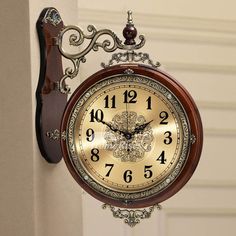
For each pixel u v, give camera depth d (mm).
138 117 1855
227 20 2701
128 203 1863
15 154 1875
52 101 2016
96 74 1853
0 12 1848
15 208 1886
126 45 1898
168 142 1854
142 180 1860
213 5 2688
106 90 1855
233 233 2756
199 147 1854
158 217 2699
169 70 2688
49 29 1979
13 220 1888
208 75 2721
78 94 1855
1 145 1872
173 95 1848
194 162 1853
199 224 2744
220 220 2758
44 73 1943
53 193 2092
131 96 1855
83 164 1863
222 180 2746
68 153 1859
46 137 1955
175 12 2662
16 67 1857
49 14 1980
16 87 1861
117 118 1856
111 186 1864
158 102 1854
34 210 1891
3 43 1854
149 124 1855
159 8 2648
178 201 2721
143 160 1859
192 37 2686
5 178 1880
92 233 2607
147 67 1860
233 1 2703
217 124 2740
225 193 2754
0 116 1867
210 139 2738
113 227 2625
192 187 2730
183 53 2688
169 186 1859
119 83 1854
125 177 1860
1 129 1869
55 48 2033
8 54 1855
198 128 1850
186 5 2670
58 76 2068
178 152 1853
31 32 1872
